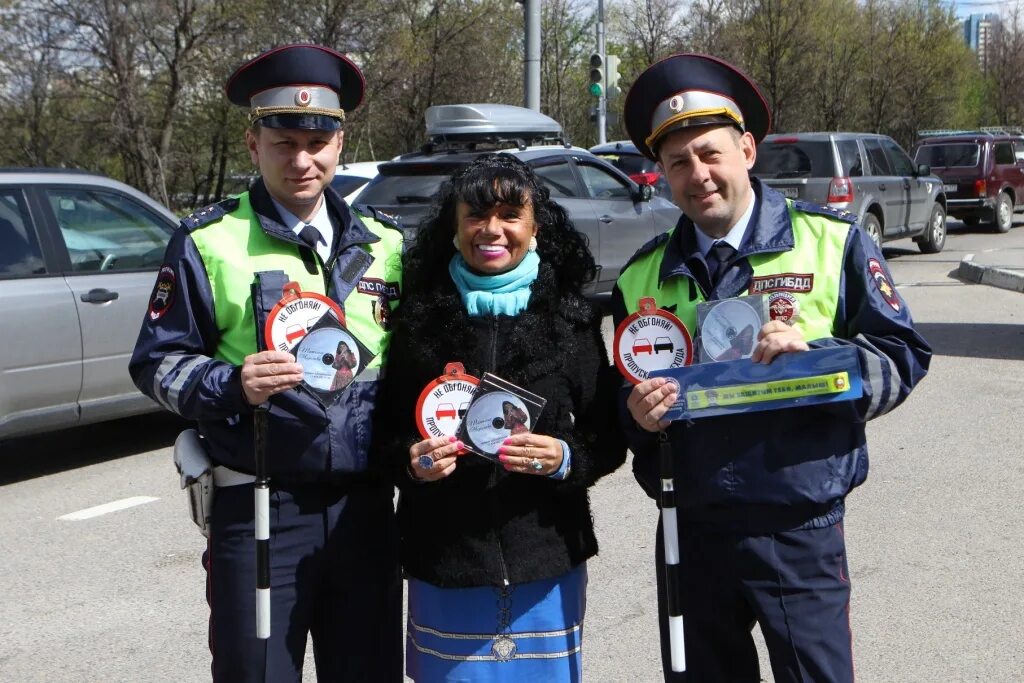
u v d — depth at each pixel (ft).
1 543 17.16
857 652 12.65
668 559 8.04
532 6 44.04
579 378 8.56
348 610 8.75
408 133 82.64
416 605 8.85
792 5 103.91
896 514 17.03
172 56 68.08
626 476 19.81
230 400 7.97
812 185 44.96
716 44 101.45
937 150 67.15
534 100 44.60
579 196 33.53
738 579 8.07
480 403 8.17
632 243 35.06
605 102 57.11
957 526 16.44
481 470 8.45
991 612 13.53
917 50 123.85
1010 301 37.96
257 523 8.16
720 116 8.01
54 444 23.47
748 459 7.89
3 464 21.95
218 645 8.52
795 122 113.39
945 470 19.16
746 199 8.30
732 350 7.77
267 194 8.68
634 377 8.13
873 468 19.43
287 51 8.42
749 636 8.50
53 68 67.21
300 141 8.45
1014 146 71.15
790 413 7.88
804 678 7.91
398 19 74.33
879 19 123.13
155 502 19.19
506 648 8.57
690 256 8.33
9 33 66.03
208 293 8.44
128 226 21.77
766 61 104.94
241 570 8.42
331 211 8.91
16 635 13.78
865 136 48.57
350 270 8.72
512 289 8.46
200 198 83.10
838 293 8.05
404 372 8.57
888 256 54.39
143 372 8.36
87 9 64.90
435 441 8.13
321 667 8.95
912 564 15.08
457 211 8.43
